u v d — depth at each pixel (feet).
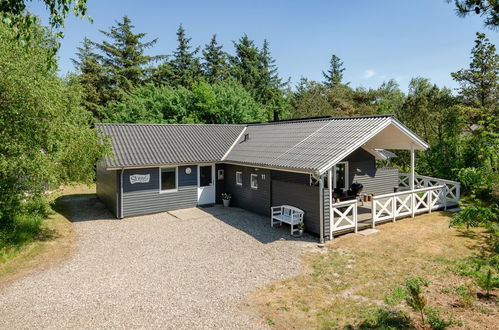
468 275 26.27
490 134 19.02
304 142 45.42
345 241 36.83
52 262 31.60
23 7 15.03
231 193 58.13
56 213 50.67
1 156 31.76
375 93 152.97
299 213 40.98
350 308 22.03
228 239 38.47
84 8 14.76
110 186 53.88
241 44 165.07
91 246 36.58
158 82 142.10
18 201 36.45
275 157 44.60
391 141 49.06
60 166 38.58
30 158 33.99
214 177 58.23
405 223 43.01
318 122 52.26
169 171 53.72
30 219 40.88
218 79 152.46
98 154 42.80
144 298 24.12
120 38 137.08
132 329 19.97
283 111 142.82
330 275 27.78
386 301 22.54
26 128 33.27
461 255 31.07
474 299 21.98
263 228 42.91
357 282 26.20
